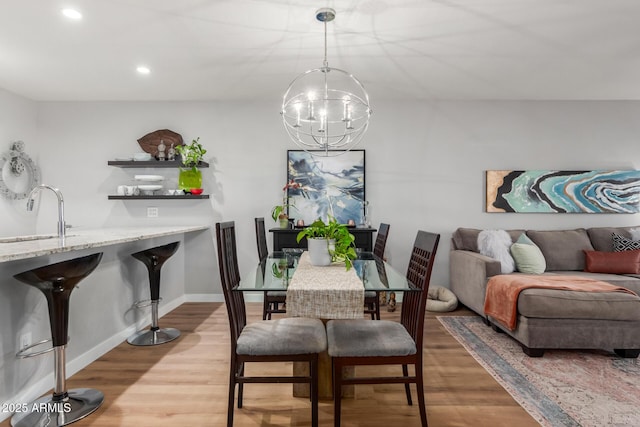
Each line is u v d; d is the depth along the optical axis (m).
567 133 4.15
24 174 3.94
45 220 4.13
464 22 2.43
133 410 1.92
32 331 2.01
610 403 2.00
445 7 2.24
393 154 4.18
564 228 4.16
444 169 4.18
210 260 4.18
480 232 3.86
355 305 1.67
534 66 3.18
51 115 4.14
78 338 2.39
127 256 2.98
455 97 4.06
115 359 2.56
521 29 2.53
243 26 2.47
